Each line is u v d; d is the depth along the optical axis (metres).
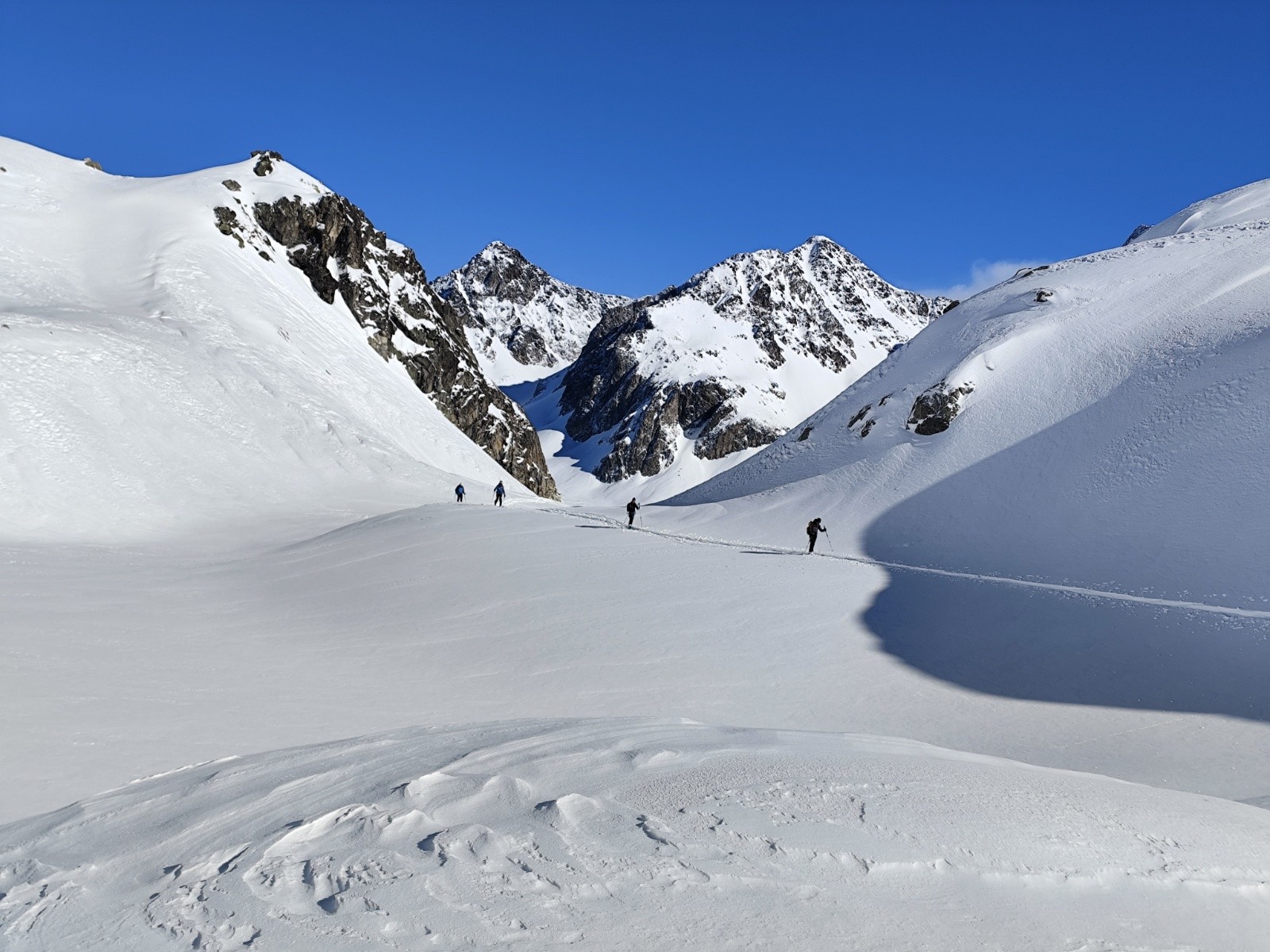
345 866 4.21
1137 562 24.95
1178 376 35.69
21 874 4.66
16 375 38.34
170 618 18.81
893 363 57.03
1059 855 4.64
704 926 3.66
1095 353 42.25
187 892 4.11
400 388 72.19
